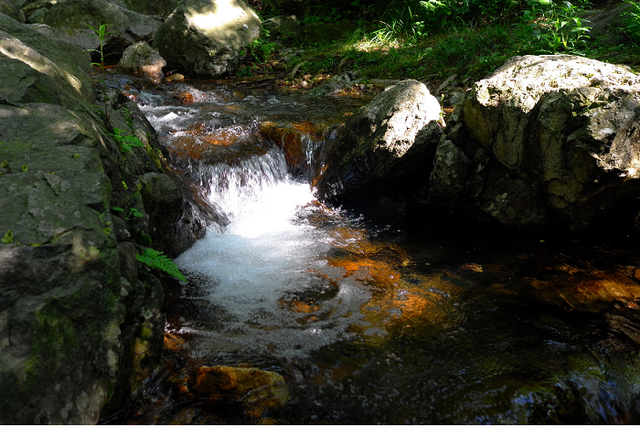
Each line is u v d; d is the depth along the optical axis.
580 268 3.53
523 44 7.18
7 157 2.21
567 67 3.58
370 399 2.25
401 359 2.54
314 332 2.76
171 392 2.25
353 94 7.48
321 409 2.18
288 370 2.42
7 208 1.94
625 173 3.14
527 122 3.53
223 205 4.72
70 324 1.83
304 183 5.24
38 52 3.49
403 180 4.71
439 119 4.48
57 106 2.67
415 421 2.13
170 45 8.49
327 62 8.83
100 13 9.13
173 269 2.50
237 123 5.85
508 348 2.65
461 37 8.20
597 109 3.10
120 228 2.39
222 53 8.55
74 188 2.11
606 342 2.71
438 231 4.25
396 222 4.46
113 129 3.36
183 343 2.63
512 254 3.78
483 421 2.14
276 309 3.00
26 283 1.76
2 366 1.64
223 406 2.18
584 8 8.14
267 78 8.56
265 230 4.31
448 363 2.51
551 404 2.24
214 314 2.94
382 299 3.14
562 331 2.82
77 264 1.88
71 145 2.40
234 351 2.57
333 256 3.77
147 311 2.30
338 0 11.80
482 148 3.96
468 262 3.68
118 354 1.98
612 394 2.34
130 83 7.56
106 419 2.01
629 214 3.72
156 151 4.18
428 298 3.16
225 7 9.07
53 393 1.75
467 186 4.09
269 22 11.21
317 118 5.96
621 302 3.11
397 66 8.11
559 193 3.53
